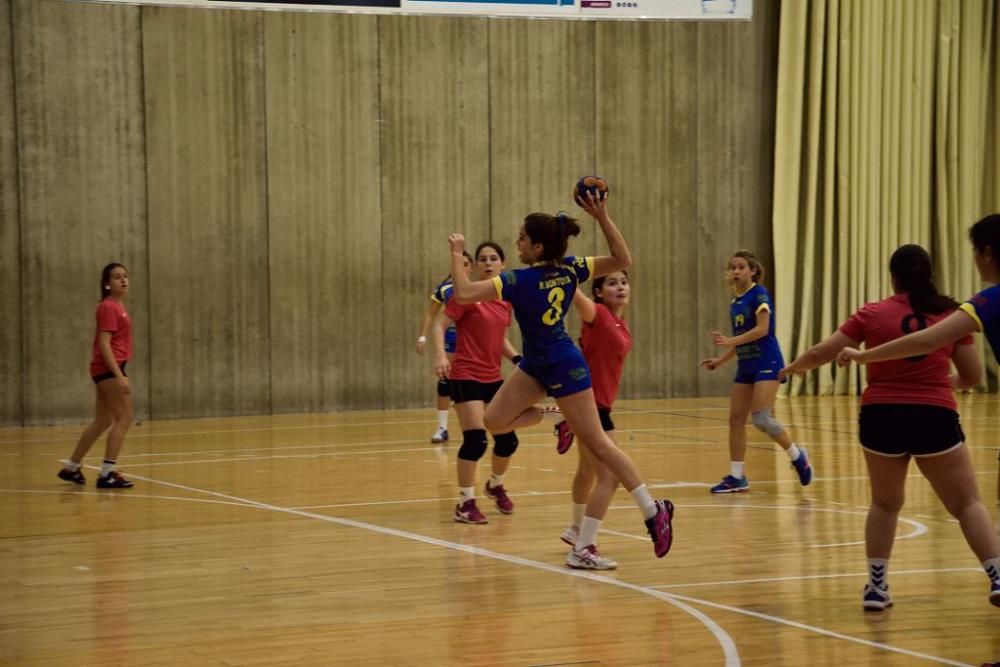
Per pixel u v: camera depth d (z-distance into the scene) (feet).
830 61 75.25
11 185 63.00
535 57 71.46
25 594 22.95
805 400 73.31
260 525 31.24
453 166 70.28
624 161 73.15
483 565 25.66
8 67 62.80
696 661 17.75
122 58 64.69
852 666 17.44
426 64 69.62
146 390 65.21
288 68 67.36
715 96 74.49
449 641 19.08
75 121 63.93
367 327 68.95
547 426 59.11
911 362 19.99
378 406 69.26
